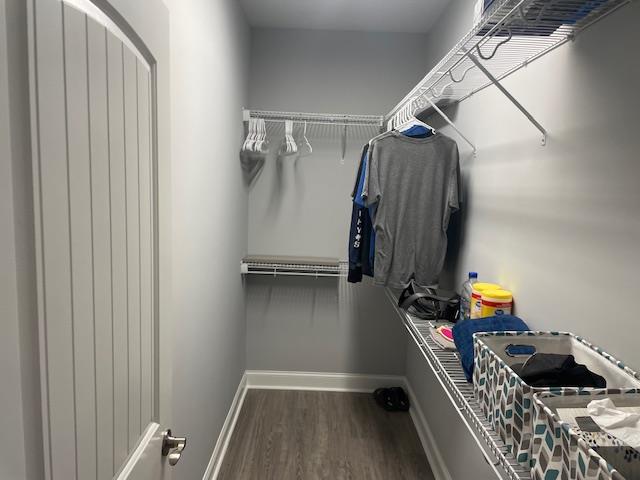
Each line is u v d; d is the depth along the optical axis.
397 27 2.64
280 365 2.95
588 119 1.01
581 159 1.04
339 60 2.74
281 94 2.74
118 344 0.71
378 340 2.94
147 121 0.82
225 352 2.18
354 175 2.82
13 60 0.45
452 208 1.79
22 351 0.47
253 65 2.72
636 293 0.85
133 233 0.77
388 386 2.95
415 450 2.29
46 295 0.51
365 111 2.76
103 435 0.66
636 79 0.86
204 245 1.68
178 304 1.36
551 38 1.12
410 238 1.81
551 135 1.18
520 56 1.30
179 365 1.39
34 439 0.49
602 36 0.96
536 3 0.91
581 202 1.04
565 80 1.11
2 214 0.44
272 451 2.22
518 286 1.37
